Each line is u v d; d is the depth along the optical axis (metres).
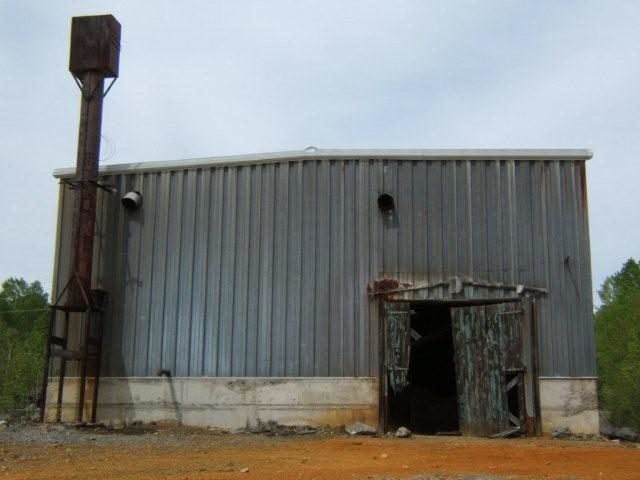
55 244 19.27
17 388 45.41
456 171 18.03
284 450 12.94
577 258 17.41
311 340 17.59
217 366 17.89
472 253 17.62
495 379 17.06
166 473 9.44
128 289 18.70
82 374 17.56
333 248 17.95
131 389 18.14
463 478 9.14
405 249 17.78
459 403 17.38
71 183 18.77
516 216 17.69
